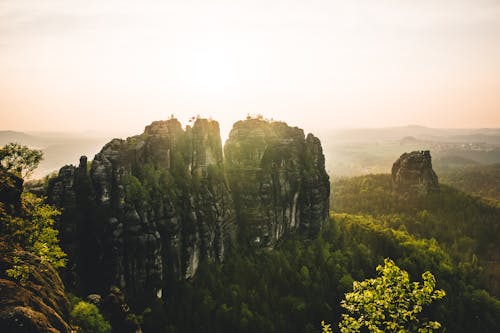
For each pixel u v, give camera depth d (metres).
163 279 86.38
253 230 111.38
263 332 81.56
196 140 103.50
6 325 26.34
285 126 134.25
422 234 181.75
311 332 84.88
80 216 77.31
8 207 45.66
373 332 26.11
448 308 105.94
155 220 85.38
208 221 98.69
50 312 31.58
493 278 149.50
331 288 102.12
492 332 102.31
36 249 43.88
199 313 82.25
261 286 95.25
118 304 60.31
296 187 124.75
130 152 89.44
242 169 115.38
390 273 26.59
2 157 52.22
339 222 149.25
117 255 77.25
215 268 98.81
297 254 115.38
